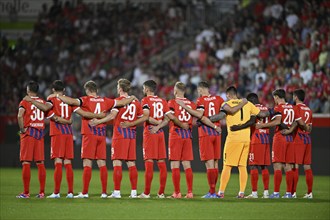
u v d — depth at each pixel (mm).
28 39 101000
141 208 36188
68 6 101562
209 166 42031
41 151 42125
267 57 79000
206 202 39312
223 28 88062
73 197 41875
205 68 82688
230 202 39438
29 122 41812
